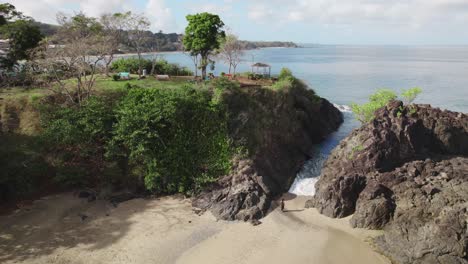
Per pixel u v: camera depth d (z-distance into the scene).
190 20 55.00
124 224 34.09
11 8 54.53
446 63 199.12
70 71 47.72
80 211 35.91
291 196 40.72
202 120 42.66
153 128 39.84
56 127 39.00
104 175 40.25
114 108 42.28
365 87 105.62
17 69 52.62
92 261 28.73
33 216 34.62
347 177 36.91
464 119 44.94
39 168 39.28
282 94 49.53
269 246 31.41
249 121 44.69
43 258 28.81
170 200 38.88
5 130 42.97
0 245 30.19
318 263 29.06
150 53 90.88
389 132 40.22
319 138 57.25
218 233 33.31
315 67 170.88
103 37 51.41
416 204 34.00
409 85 107.75
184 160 41.06
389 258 29.58
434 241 28.88
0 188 36.66
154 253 30.06
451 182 35.31
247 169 40.41
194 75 66.12
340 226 34.47
